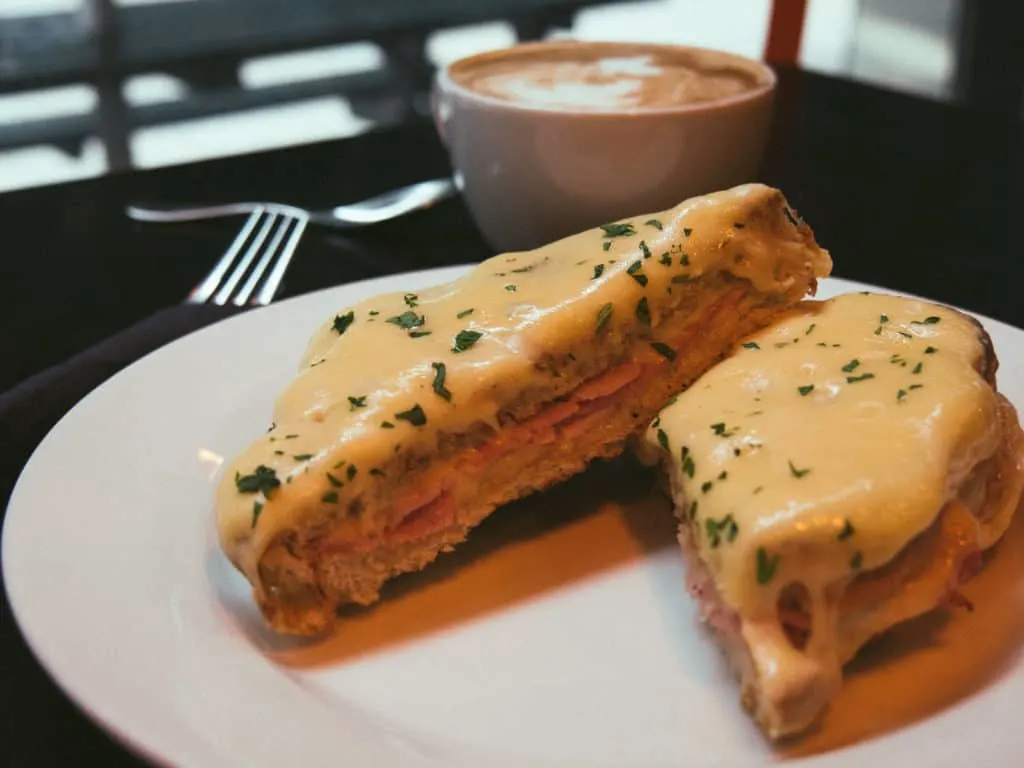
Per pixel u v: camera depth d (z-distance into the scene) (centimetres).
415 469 19
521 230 29
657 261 21
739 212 21
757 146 29
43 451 20
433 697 16
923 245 32
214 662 16
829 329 21
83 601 16
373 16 69
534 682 17
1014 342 23
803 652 15
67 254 32
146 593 17
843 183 36
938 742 14
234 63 64
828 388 18
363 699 16
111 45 63
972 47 61
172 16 67
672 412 19
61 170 55
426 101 62
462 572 19
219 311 26
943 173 37
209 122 60
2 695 16
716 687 17
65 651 15
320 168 38
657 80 30
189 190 36
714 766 15
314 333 24
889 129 41
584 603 19
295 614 18
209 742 14
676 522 20
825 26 70
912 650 17
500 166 28
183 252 32
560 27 71
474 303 21
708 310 21
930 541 17
